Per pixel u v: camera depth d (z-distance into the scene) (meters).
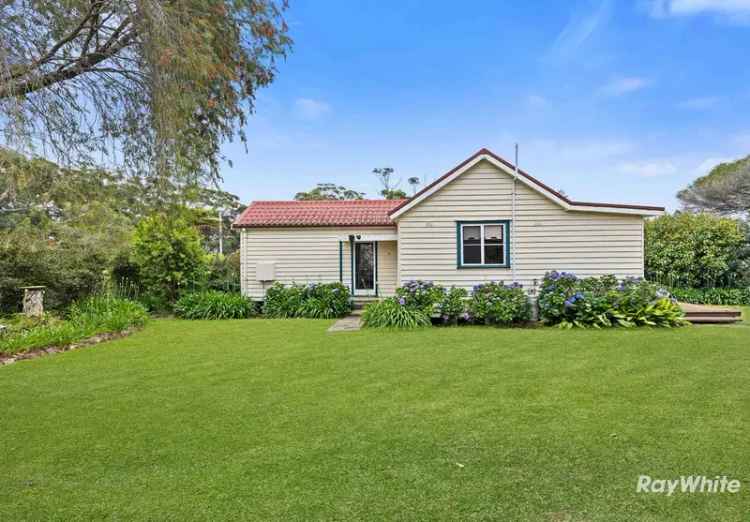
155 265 16.58
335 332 10.70
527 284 13.38
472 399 5.27
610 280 12.28
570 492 3.12
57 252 13.02
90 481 3.42
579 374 6.35
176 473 3.52
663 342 8.70
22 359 7.94
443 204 13.65
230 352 8.38
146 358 7.93
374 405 5.11
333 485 3.27
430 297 11.96
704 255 17.98
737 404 4.95
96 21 4.72
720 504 2.95
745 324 11.39
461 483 3.26
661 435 4.09
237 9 5.11
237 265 19.61
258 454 3.84
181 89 4.82
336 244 16.42
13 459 3.82
